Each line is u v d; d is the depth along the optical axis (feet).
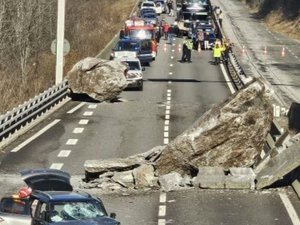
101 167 109.50
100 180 108.58
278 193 101.60
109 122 163.43
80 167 120.06
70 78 195.72
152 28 302.04
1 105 191.72
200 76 254.47
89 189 106.22
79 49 312.71
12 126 144.66
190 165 109.50
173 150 109.50
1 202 74.59
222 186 104.32
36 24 307.99
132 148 135.33
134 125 159.63
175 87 224.94
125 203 97.09
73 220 69.97
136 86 215.92
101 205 73.46
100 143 139.74
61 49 192.65
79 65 195.52
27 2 295.89
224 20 490.08
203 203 96.43
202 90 219.41
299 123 144.66
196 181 104.99
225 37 354.54
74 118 168.45
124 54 250.57
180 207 94.53
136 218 88.99
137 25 299.38
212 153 109.09
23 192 74.28
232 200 98.02
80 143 139.54
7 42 283.59
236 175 104.68
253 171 107.14
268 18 500.74
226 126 108.58
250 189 103.86
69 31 335.06
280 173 102.58
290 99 211.82
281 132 131.23
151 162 112.06
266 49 359.66
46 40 320.70
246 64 299.99
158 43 357.82
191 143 108.47
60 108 183.01
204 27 348.18
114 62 194.80
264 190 103.30
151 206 95.30
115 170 110.32
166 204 96.32
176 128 156.25
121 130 153.69
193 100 198.70
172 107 185.78
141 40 278.05
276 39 408.46
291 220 87.92
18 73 253.85
